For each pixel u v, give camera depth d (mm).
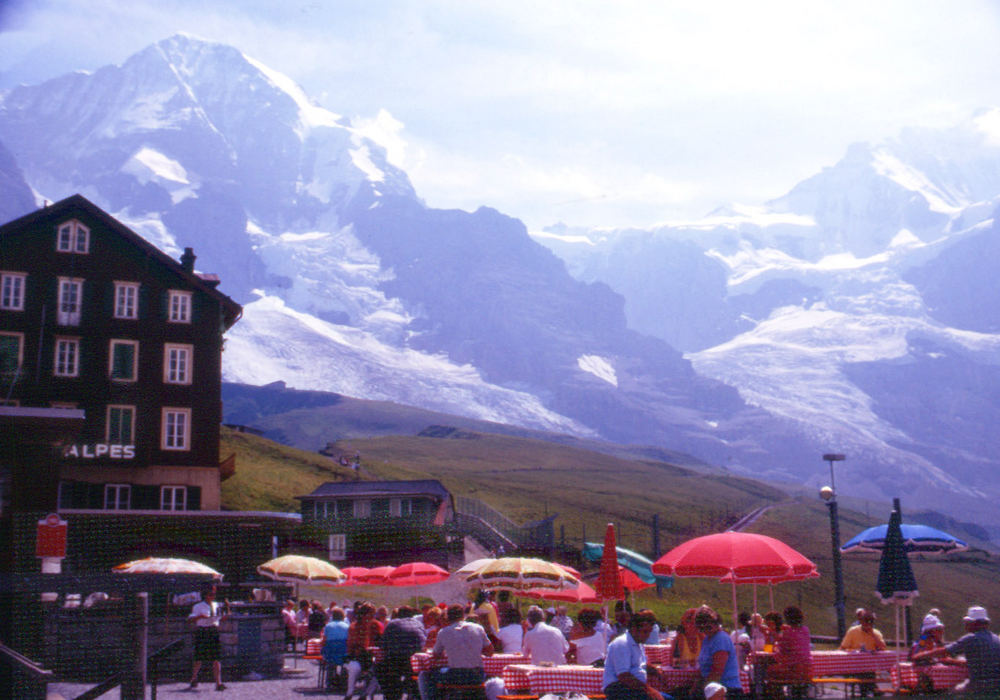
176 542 50000
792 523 176625
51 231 66312
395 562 75188
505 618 23641
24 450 18312
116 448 64938
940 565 104625
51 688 19297
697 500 198125
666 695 14844
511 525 94312
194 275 69125
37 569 18031
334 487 85688
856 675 19844
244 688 22328
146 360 66938
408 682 18984
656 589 69188
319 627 34188
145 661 15883
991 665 17500
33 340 64875
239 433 124688
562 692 16938
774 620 20797
